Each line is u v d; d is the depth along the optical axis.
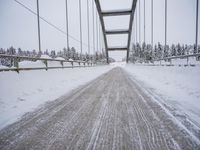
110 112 3.59
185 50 65.81
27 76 5.88
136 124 2.87
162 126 2.74
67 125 2.88
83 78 12.44
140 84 8.38
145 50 56.28
